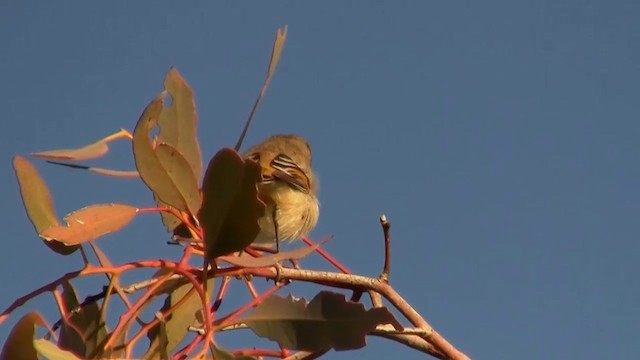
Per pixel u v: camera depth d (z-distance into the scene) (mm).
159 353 5707
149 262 5691
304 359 5742
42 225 5746
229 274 5723
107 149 5793
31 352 5645
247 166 5676
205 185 5684
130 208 5738
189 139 5828
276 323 5723
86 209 5730
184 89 5836
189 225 5750
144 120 5723
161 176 5730
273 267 5766
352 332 5727
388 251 5785
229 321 5703
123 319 5672
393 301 5785
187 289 5801
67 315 5715
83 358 5688
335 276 5777
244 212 5680
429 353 5777
